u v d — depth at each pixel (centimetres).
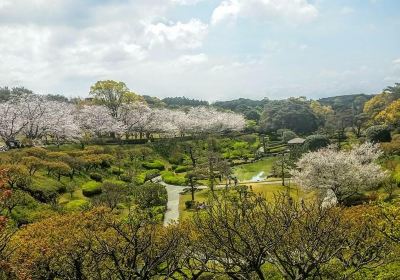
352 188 4603
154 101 18450
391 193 4412
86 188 5947
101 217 2247
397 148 5972
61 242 1855
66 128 8556
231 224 1595
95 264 1659
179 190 6869
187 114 13962
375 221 2031
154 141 10700
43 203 4681
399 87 12244
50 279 1820
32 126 8012
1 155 6131
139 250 1641
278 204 1641
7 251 1727
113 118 10544
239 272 1412
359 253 1673
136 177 7456
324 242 1461
